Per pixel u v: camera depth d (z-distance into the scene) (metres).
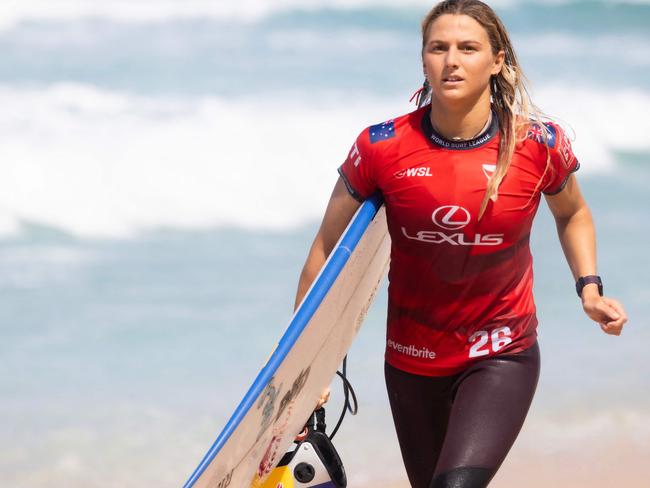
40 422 22.28
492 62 11.86
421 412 13.35
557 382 24.03
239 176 43.25
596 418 22.22
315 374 13.11
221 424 22.41
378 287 15.35
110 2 65.81
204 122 48.66
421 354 12.95
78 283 31.61
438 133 11.98
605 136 51.88
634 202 40.28
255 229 38.62
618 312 11.80
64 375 24.81
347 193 12.65
